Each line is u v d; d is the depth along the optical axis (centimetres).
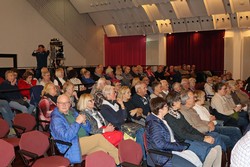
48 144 298
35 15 1052
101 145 320
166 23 1130
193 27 1080
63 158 290
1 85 527
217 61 1089
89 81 698
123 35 1264
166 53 1204
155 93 478
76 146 299
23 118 379
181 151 295
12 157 254
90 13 1226
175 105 334
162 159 277
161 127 287
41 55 867
